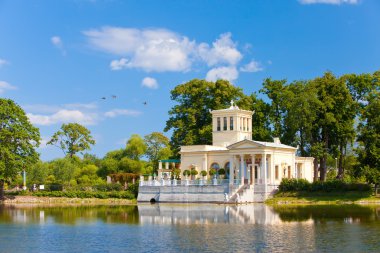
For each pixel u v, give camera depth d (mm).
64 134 161750
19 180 135750
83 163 172750
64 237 54719
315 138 119188
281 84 125250
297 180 100000
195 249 46219
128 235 55062
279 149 105812
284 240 49562
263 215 71125
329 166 151000
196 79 132250
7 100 113438
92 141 165375
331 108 112500
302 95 112625
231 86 130125
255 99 130500
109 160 155375
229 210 80750
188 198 102438
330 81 115188
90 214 79812
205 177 110562
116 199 113750
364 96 116188
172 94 135125
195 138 126875
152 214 77250
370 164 92438
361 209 77875
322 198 94000
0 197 113875
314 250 44969
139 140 163250
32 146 115375
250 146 102438
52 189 123062
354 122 117500
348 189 95875
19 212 85312
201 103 130625
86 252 46500
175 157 131500
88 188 123188
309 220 64062
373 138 93000
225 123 116875
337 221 62562
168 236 53531
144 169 150375
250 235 52656
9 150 111250
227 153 110312
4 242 52000
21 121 114875
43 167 137125
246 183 102438
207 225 61062
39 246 49656
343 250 44875
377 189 95688
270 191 100000
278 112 125750
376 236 51156
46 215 78875
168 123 133625
